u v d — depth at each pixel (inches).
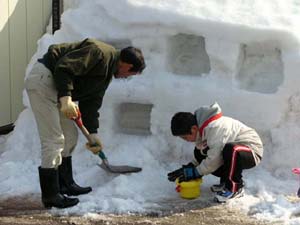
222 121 217.0
